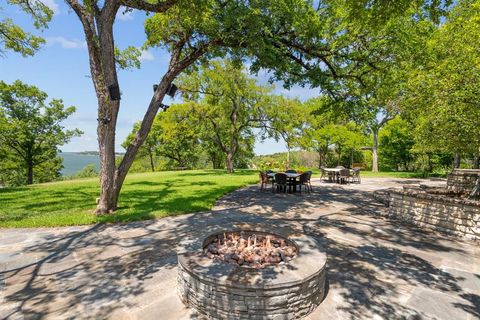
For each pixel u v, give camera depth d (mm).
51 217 6336
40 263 3994
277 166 20031
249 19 6516
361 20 5191
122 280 3490
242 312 2582
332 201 8914
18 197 9547
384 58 8203
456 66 5328
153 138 34344
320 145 24562
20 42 9367
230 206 8086
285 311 2615
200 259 3090
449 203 5555
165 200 8734
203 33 7430
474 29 5570
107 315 2730
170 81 7309
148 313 2781
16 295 3100
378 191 10242
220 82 18391
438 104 5656
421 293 3201
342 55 8336
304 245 3541
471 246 4820
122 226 5902
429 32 7562
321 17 8234
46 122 21812
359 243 4945
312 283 2773
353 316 2742
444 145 6594
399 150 24109
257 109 20344
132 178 16469
